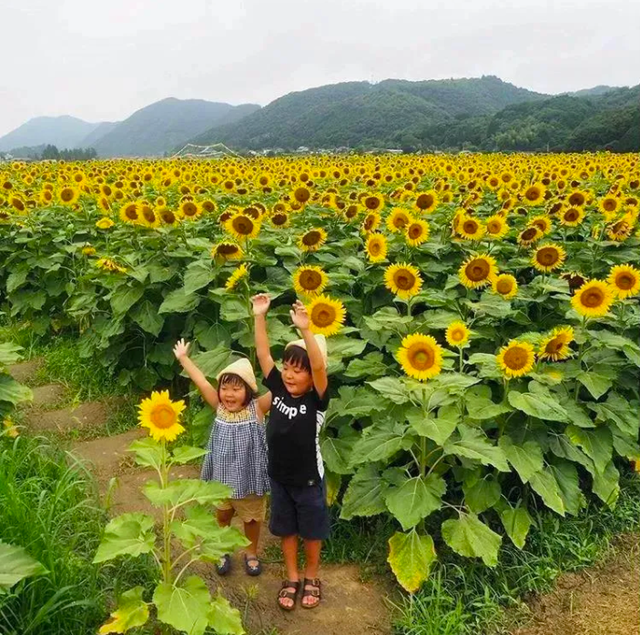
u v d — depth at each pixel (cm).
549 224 488
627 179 870
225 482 252
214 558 204
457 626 234
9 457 288
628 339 346
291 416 240
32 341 543
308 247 396
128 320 431
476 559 267
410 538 255
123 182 785
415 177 906
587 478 329
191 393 367
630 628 243
